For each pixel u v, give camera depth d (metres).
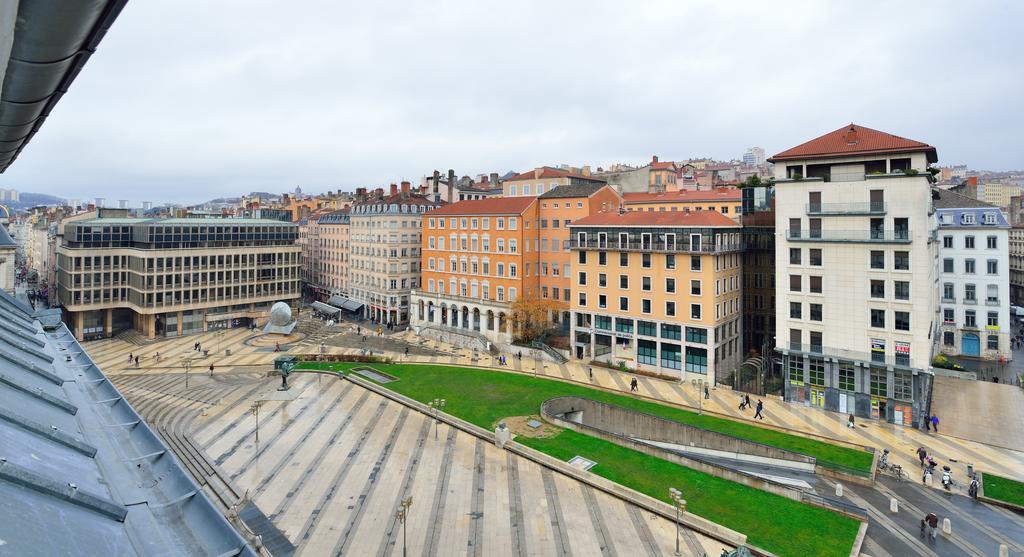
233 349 93.88
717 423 57.75
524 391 68.25
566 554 34.66
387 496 41.59
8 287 48.00
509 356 88.56
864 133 62.78
